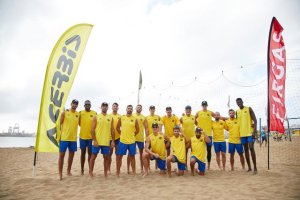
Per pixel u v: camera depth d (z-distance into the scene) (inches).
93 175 225.6
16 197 149.3
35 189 169.3
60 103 206.2
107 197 147.9
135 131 232.5
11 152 518.0
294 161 315.0
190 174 225.9
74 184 184.4
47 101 204.7
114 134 232.7
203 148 222.5
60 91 208.4
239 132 243.1
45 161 352.8
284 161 315.9
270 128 243.9
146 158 221.0
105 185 181.0
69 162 223.0
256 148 598.5
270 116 244.5
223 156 249.0
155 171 249.9
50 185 181.0
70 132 213.6
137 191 161.8
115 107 248.1
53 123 202.4
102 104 216.8
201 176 213.6
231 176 208.8
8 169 268.2
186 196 146.5
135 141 242.2
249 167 232.4
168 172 211.9
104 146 213.3
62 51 213.5
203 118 256.2
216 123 258.2
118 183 187.8
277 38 249.9
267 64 251.1
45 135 203.0
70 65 215.2
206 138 224.7
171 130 260.8
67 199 144.6
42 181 193.6
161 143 225.3
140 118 250.5
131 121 224.4
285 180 186.4
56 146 200.1
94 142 209.5
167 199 141.0
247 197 140.6
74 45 219.0
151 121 256.5
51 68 207.8
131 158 223.8
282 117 240.1
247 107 230.4
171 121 261.9
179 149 221.0
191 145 225.8
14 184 185.3
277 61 247.3
